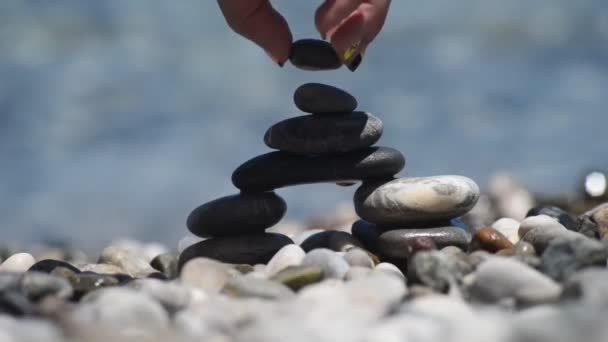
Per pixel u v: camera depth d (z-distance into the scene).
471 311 3.40
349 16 4.53
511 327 2.99
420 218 5.07
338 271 4.34
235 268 4.89
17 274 4.09
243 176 5.18
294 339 3.04
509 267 3.74
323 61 4.97
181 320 3.38
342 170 5.11
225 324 3.40
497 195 9.93
